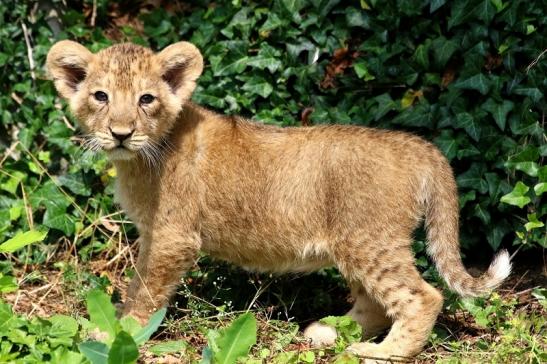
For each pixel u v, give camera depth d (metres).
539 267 11.55
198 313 9.97
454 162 11.44
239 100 12.09
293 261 10.07
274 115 11.98
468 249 11.77
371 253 9.45
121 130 9.48
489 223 11.35
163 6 13.43
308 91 11.97
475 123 11.16
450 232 9.63
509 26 10.99
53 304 10.75
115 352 7.49
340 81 11.86
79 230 12.00
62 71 10.10
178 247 9.99
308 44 11.94
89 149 10.92
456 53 11.31
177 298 10.80
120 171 10.03
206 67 12.37
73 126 12.56
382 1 11.44
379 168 9.45
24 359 8.17
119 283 11.45
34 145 12.57
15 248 9.19
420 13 11.29
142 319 10.07
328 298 10.95
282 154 9.82
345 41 11.82
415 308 9.38
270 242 9.98
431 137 11.48
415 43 11.52
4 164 12.29
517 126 11.10
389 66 11.56
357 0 11.66
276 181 9.79
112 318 8.32
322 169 9.59
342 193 9.48
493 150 11.16
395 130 10.88
